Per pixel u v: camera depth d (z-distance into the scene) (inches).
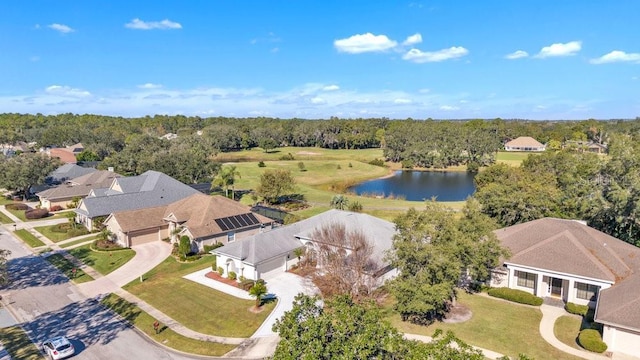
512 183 1876.2
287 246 1432.1
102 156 4594.0
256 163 4355.3
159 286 1299.2
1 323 1071.0
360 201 2610.7
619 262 1164.5
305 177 3727.9
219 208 1790.1
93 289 1288.1
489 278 1279.5
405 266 1006.4
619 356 878.4
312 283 1299.2
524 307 1131.9
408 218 1085.8
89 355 912.9
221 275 1384.1
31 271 1445.6
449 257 1020.5
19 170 2527.1
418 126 5551.2
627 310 910.4
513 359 860.6
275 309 1126.4
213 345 954.1
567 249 1200.8
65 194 2413.9
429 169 4658.0
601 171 1609.3
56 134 5521.7
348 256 1209.4
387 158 5123.0
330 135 6171.3
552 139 5885.8
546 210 1664.6
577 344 930.7
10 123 7234.3
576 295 1154.7
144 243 1761.8
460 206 2423.7
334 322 604.7
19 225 2054.6
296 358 553.6
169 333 1010.7
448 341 580.7
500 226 1740.9
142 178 2396.7
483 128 5890.8
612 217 1497.3
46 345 901.8
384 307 1126.4
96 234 1876.2
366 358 561.0
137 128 7066.9
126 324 1062.4
